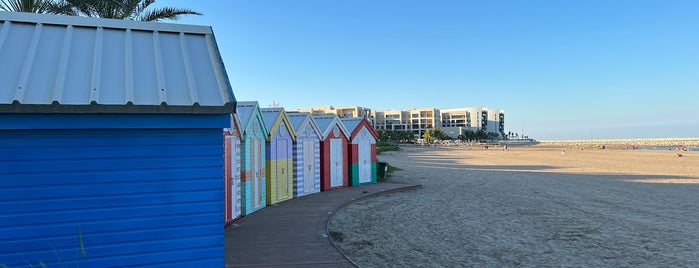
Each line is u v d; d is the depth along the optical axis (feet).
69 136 12.17
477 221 35.60
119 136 12.53
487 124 652.07
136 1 40.24
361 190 49.52
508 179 73.10
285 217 32.12
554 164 120.26
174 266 12.92
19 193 11.84
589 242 28.71
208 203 13.26
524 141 652.48
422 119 564.71
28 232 11.93
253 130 34.60
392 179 67.31
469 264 23.62
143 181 12.72
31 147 11.91
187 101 12.48
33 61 12.61
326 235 26.22
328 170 49.70
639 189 58.95
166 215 12.89
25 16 14.11
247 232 26.96
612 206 43.91
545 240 29.19
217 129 13.37
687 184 65.51
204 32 15.33
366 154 57.26
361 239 28.84
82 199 12.29
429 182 66.49
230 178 29.66
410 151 240.32
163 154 12.86
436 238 29.50
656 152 223.92
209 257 13.23
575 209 41.93
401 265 23.17
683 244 28.14
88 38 14.10
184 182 13.04
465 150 270.05
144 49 14.14
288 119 41.55
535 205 44.39
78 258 12.25
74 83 12.16
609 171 92.89
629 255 25.61
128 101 11.73
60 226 12.14
